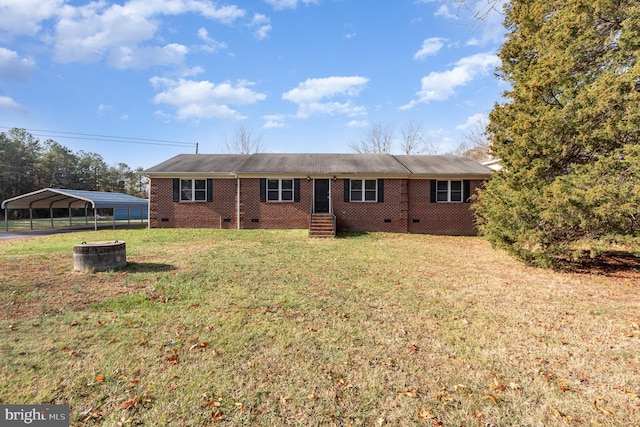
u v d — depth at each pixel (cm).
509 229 796
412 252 1005
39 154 4175
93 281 591
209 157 1883
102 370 298
